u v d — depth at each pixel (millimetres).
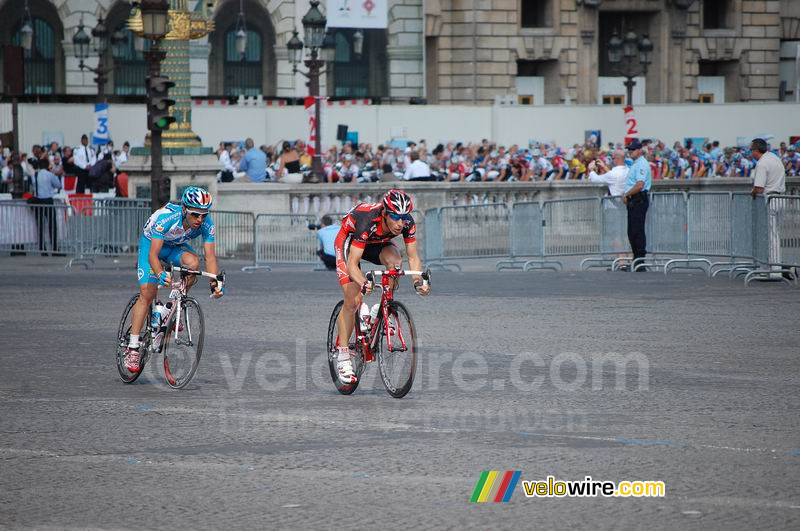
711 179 61125
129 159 49781
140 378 20078
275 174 59312
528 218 43438
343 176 60062
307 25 56250
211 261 18984
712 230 38500
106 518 12023
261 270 43500
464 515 11969
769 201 34656
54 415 16953
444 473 13562
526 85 96625
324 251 42750
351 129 69000
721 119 71938
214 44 95812
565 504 12312
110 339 24562
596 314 27875
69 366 21219
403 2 93312
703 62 101438
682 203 39344
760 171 35719
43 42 91875
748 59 100688
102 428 16094
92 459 14398
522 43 94062
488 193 56938
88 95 83812
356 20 77688
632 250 40844
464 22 93125
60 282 37250
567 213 43000
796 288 33594
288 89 92125
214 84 95938
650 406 17203
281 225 44812
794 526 11492
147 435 15648
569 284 35656
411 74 94312
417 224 52312
